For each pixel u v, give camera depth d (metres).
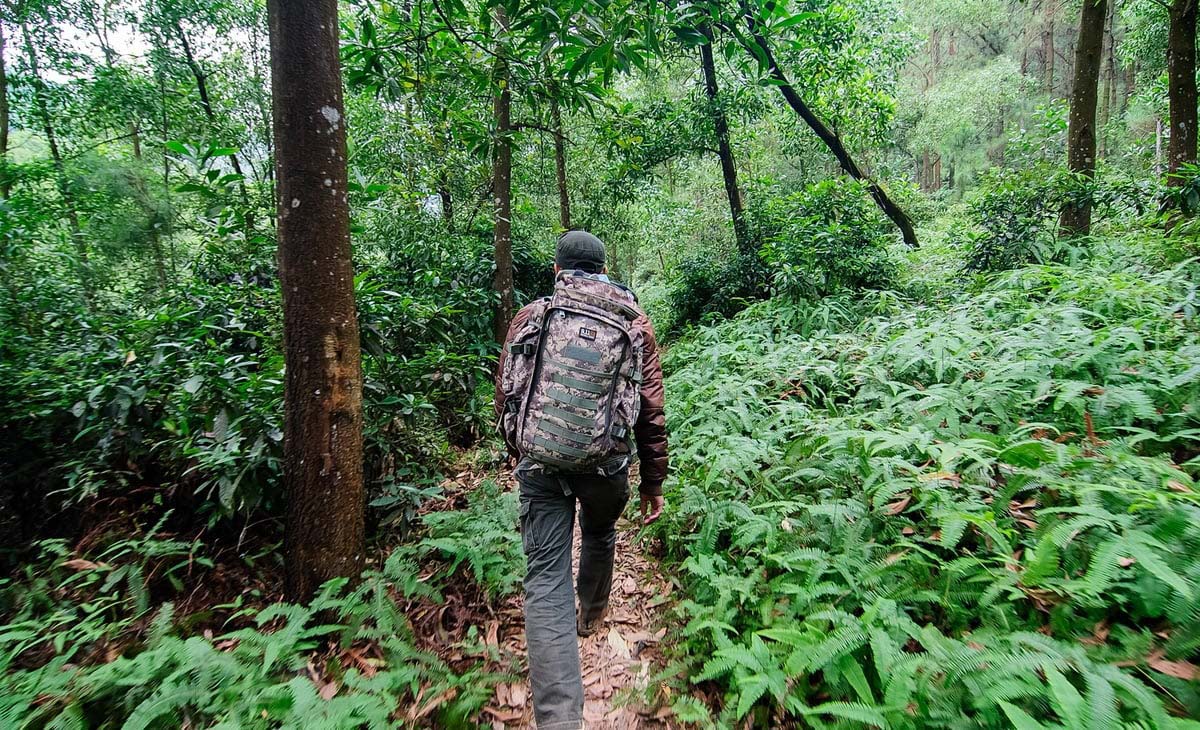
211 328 3.11
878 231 7.15
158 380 2.73
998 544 1.95
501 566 2.68
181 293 3.96
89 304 4.45
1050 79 20.78
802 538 2.38
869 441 2.62
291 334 2.25
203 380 2.61
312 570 2.32
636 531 3.27
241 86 8.78
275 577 2.68
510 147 6.43
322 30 2.17
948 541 1.99
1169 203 6.01
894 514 2.35
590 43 3.34
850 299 6.50
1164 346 3.36
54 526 2.77
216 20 8.79
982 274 6.02
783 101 10.27
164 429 2.76
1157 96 10.41
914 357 3.77
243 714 1.68
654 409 1.98
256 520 2.81
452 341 4.20
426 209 6.98
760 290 8.92
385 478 3.02
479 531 2.82
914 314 5.17
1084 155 6.49
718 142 9.79
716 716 1.91
